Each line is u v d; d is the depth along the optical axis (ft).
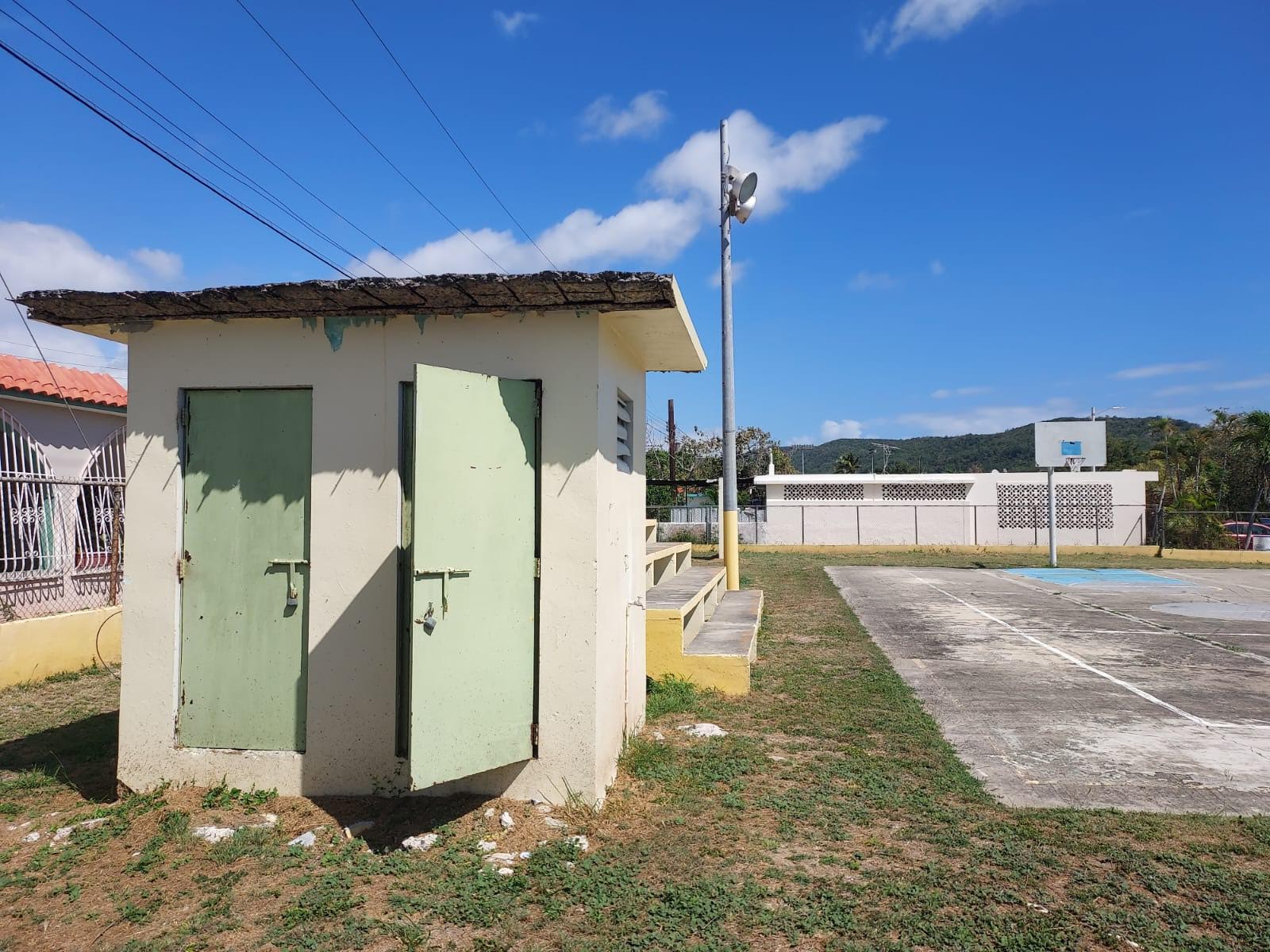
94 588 33.47
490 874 13.16
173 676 17.08
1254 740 21.56
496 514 15.35
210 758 16.88
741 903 12.30
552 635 16.01
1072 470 105.91
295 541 17.01
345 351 16.87
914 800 16.80
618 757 18.61
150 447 17.33
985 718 23.80
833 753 20.10
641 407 22.82
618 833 14.99
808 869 13.62
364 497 16.63
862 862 13.89
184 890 12.98
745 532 110.63
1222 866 13.78
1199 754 20.36
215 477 17.25
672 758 19.34
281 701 16.92
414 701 13.83
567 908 12.26
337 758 16.53
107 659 31.65
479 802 15.96
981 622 42.52
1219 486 135.23
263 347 17.10
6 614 29.04
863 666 30.27
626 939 11.37
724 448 47.01
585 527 16.01
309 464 17.03
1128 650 34.71
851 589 57.67
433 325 16.66
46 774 18.71
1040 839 14.88
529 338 16.39
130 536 17.29
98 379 36.50
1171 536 93.45
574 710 15.92
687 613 28.81
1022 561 84.02
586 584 15.98
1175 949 11.13
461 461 14.73
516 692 15.66
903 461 354.95
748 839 14.78
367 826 15.11
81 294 15.66
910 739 21.12
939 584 61.67
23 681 27.99
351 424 16.78
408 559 16.53
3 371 31.04
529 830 14.90
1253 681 28.84
